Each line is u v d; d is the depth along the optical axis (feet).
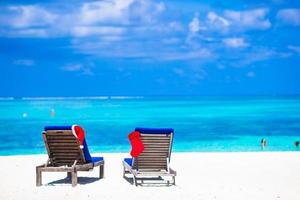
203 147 80.07
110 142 89.86
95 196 29.35
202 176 36.52
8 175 36.86
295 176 36.58
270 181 34.53
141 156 32.83
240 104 253.85
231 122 134.82
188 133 105.91
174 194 29.96
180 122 135.13
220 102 287.28
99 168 37.45
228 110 193.88
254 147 79.61
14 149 81.97
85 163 33.12
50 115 163.84
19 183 33.50
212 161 44.80
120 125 125.08
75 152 32.58
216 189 31.60
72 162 32.91
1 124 130.41
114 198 28.84
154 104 259.39
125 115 163.02
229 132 108.27
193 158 47.03
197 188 31.86
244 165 42.16
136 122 134.31
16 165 42.24
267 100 322.14
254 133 106.32
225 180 34.88
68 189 31.40
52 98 430.61
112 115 163.32
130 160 35.73
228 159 46.16
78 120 141.08
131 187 32.07
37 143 90.27
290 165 42.11
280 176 36.60
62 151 32.73
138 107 222.28
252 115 163.02
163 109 202.59
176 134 103.96
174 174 32.50
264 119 145.69
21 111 191.52
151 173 32.24
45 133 32.37
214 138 96.12
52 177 35.94
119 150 75.51
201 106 231.09
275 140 92.32
